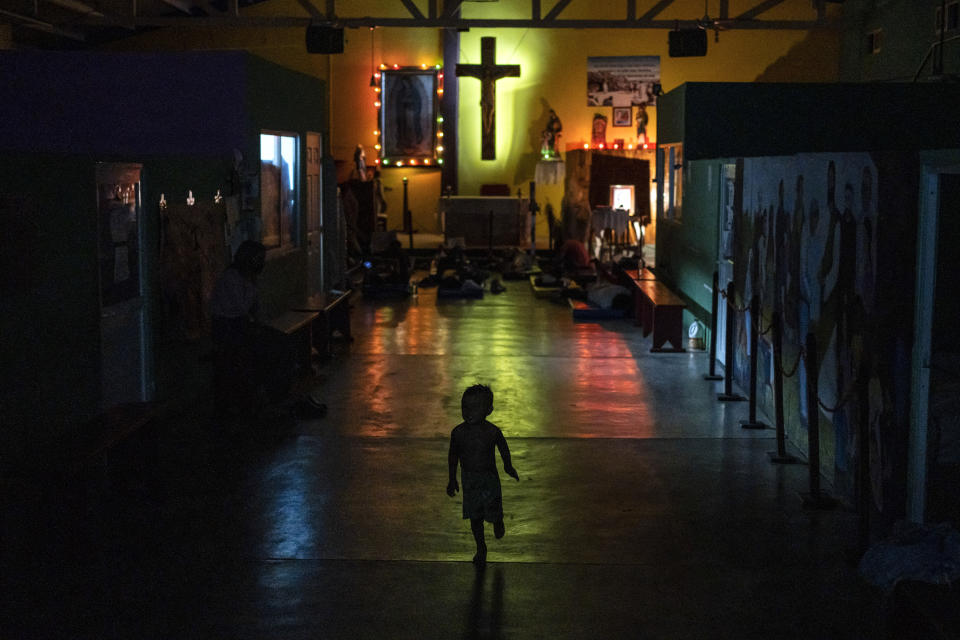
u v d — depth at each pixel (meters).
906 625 5.03
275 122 13.16
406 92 29.67
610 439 9.52
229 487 7.96
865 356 7.18
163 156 9.73
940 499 6.61
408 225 26.97
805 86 16.25
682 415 10.45
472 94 29.89
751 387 9.87
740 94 16.22
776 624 5.60
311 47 20.70
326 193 17.23
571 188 25.94
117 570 6.30
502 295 20.25
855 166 7.38
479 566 6.39
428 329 16.02
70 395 7.68
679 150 16.94
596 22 21.22
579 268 21.70
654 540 6.90
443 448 9.17
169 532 6.96
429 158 29.97
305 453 8.95
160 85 11.75
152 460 7.58
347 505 7.58
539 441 9.44
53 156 7.39
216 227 10.91
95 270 8.15
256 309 9.98
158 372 9.76
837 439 7.90
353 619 5.64
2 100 11.84
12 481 6.07
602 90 29.34
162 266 9.70
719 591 6.04
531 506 7.61
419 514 7.39
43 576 6.20
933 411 6.60
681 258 16.23
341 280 18.25
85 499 6.47
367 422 10.09
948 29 19.64
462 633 5.48
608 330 15.98
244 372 9.89
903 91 16.34
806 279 8.80
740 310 11.08
